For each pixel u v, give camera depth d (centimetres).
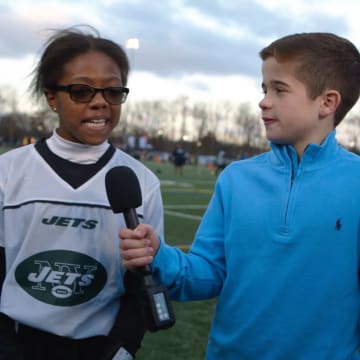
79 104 207
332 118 204
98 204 211
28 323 203
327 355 187
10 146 6925
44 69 213
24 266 206
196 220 1141
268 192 199
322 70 195
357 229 189
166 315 181
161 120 9425
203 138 8862
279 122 199
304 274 188
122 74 218
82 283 208
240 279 199
